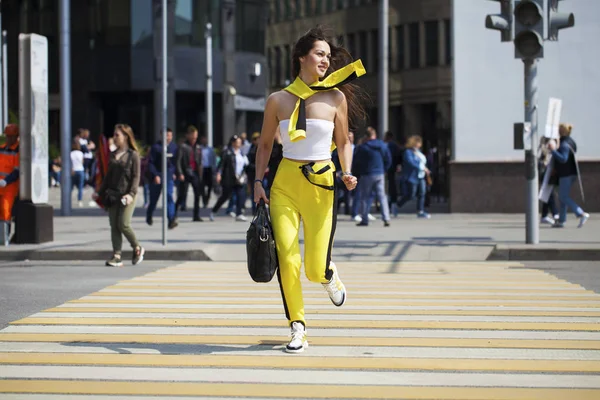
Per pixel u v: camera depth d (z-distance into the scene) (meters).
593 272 17.73
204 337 10.61
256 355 9.63
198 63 69.62
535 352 9.76
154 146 28.12
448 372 8.89
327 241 9.59
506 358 9.47
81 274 17.86
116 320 11.80
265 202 9.67
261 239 9.42
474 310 12.55
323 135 9.55
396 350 9.85
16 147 21.98
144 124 70.19
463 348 9.97
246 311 12.55
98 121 69.69
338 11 84.88
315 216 9.57
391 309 12.66
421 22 76.06
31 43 22.09
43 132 22.56
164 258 20.77
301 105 9.52
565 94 32.28
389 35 79.44
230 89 70.81
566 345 10.11
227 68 71.06
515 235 23.80
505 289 14.95
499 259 20.27
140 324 11.50
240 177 31.89
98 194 19.16
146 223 30.25
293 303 9.70
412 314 12.20
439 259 20.38
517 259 20.17
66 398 8.02
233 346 10.10
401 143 79.06
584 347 10.00
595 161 31.95
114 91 68.56
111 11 68.12
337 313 12.30
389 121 80.56
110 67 68.25
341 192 34.12
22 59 22.20
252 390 8.23
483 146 32.72
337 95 9.72
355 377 8.70
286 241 9.52
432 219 30.62
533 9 20.05
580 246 20.27
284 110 9.59
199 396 8.06
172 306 13.04
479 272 17.70
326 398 7.96
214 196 53.22
